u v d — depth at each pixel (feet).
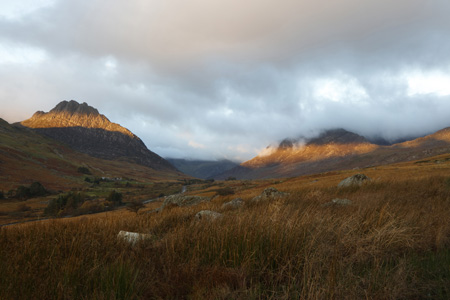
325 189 44.62
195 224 16.43
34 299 8.45
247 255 11.16
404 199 25.99
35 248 12.57
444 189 32.55
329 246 12.11
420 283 9.42
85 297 8.59
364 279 9.19
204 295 8.84
